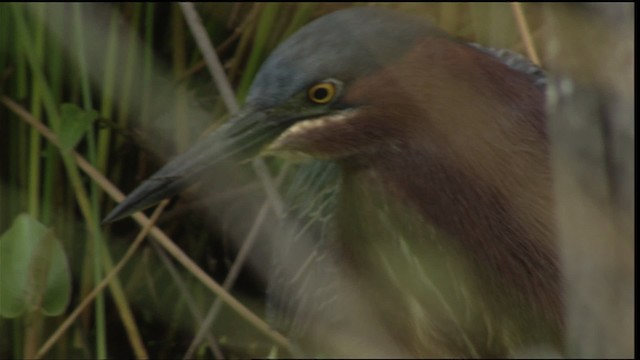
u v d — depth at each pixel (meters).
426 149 6.71
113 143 9.41
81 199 8.88
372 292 7.12
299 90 6.75
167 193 7.18
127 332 9.20
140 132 9.35
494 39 9.05
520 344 6.96
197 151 7.10
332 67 6.67
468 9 9.24
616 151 4.19
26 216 8.02
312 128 6.81
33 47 9.02
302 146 6.86
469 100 6.63
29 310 8.13
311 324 7.74
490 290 6.84
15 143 9.33
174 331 9.32
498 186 6.69
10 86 9.30
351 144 6.79
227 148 6.96
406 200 6.80
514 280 6.79
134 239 9.47
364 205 6.93
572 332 4.48
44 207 9.11
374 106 6.68
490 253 6.77
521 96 6.73
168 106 9.38
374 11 6.76
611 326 4.38
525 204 6.69
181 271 9.39
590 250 4.33
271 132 6.87
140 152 9.45
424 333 7.08
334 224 7.24
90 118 8.78
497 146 6.67
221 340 9.09
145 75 9.24
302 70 6.72
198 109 9.45
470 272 6.81
